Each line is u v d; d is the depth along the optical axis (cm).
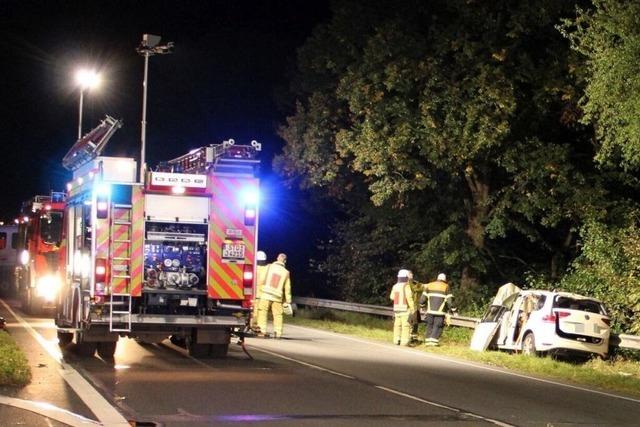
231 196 1680
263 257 2231
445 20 2767
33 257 2809
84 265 1655
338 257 3794
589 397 1448
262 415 1105
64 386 1297
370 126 2689
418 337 2570
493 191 3031
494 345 2208
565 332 1991
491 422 1121
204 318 1648
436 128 2564
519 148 2662
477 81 2486
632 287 2295
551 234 3206
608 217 2564
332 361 1766
